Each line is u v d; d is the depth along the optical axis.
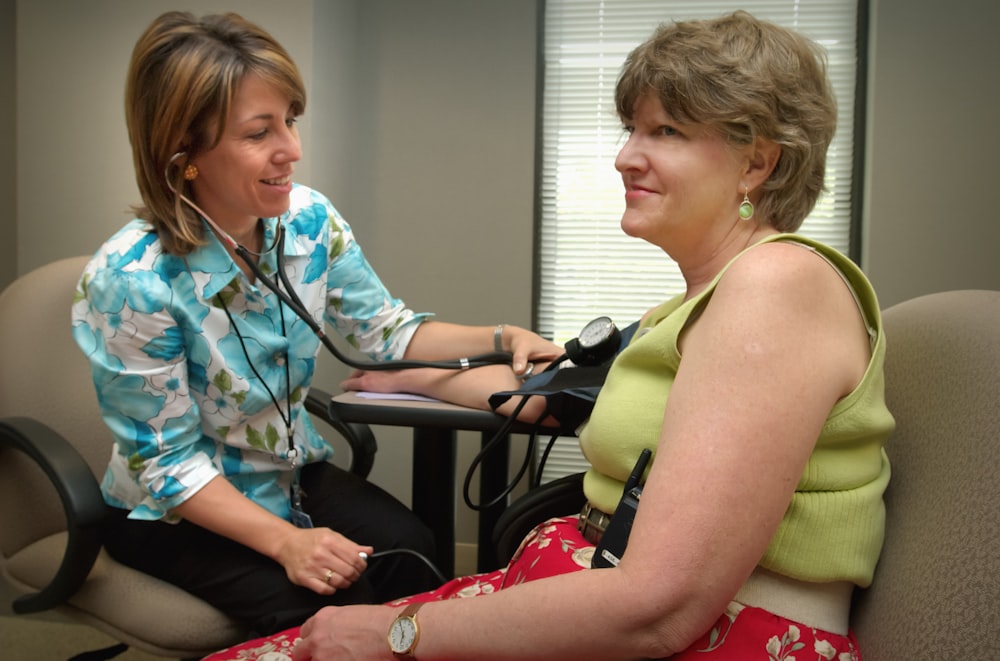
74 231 2.42
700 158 0.92
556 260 2.74
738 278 0.77
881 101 2.46
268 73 1.12
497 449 1.57
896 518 0.89
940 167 2.46
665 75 0.90
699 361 0.75
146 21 2.33
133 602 1.24
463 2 2.64
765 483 0.71
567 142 2.70
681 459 0.72
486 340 1.50
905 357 1.00
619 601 0.71
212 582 1.24
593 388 1.17
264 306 1.27
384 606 0.89
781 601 0.81
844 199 2.59
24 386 1.44
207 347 1.22
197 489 1.22
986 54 2.41
